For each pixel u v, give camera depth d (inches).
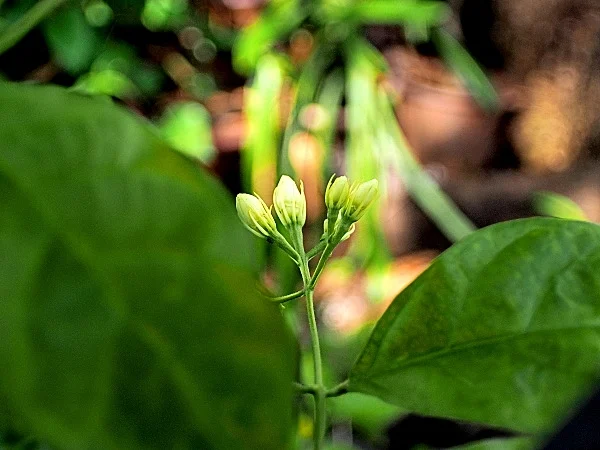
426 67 46.8
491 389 7.4
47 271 4.4
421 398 7.5
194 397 4.4
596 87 52.9
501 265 7.8
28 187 4.5
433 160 47.7
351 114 36.2
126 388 4.4
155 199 4.6
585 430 6.0
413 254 44.9
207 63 47.9
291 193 9.2
